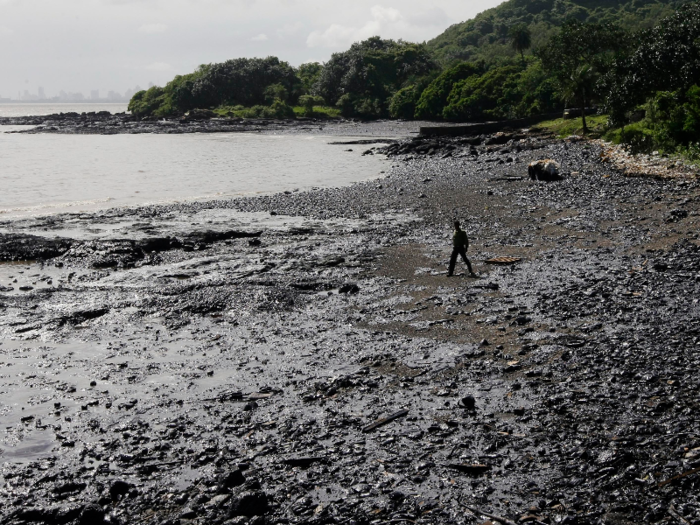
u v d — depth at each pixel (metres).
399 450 8.80
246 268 20.30
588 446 8.58
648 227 23.22
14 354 13.16
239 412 10.21
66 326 14.97
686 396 9.81
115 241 23.95
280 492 7.89
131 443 9.33
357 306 16.06
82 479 8.40
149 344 13.68
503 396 10.39
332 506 7.54
